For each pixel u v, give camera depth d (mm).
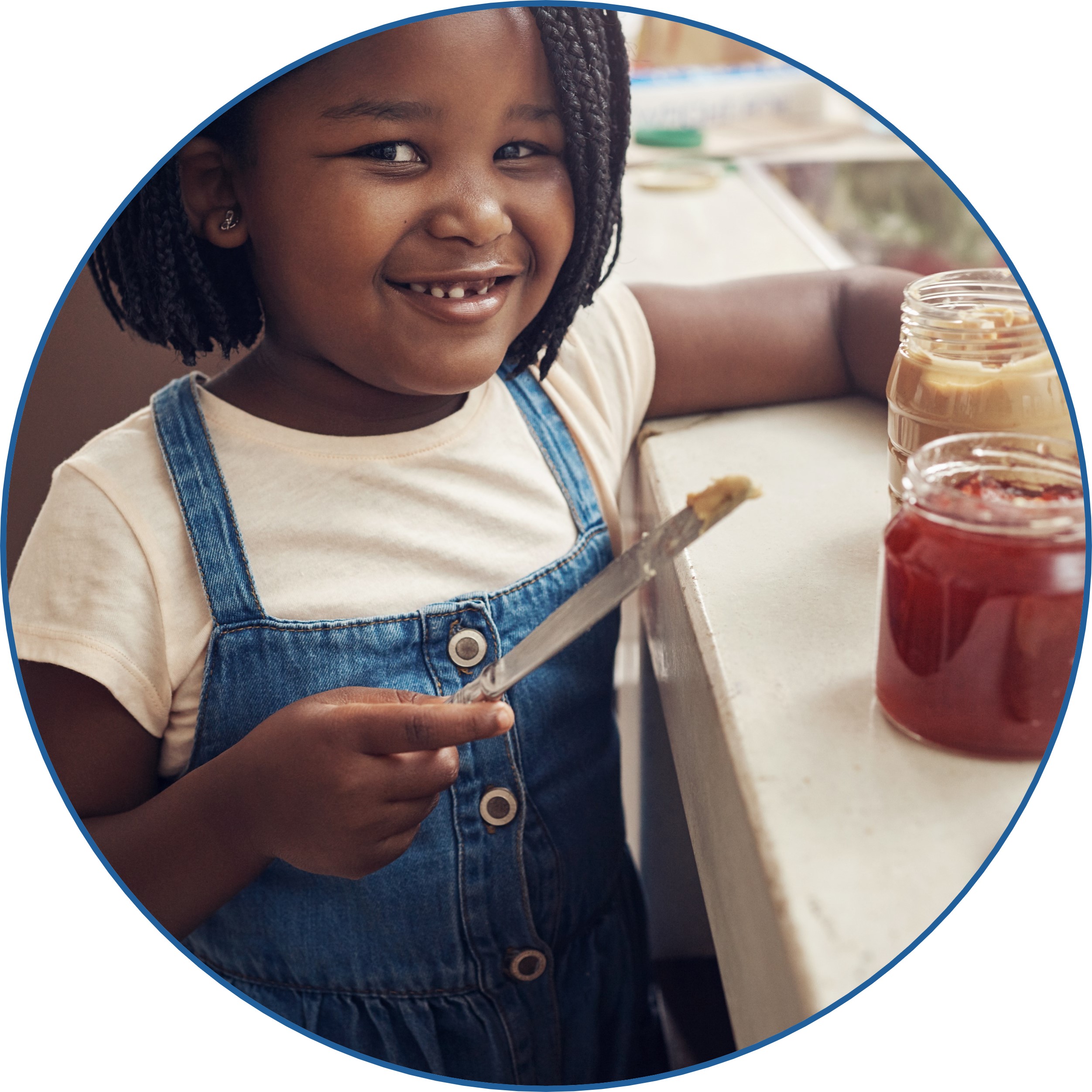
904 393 624
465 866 749
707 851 619
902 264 1538
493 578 758
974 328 594
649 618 891
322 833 626
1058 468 509
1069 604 456
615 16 704
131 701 668
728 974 584
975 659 466
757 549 676
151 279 678
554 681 788
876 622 592
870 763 489
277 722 632
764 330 892
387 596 723
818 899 427
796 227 1354
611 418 861
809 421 884
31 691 669
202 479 704
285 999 774
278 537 709
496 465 782
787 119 1910
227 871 662
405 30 596
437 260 631
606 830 846
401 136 611
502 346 686
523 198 656
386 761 621
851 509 723
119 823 662
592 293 770
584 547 806
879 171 1617
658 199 1525
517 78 627
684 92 1844
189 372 995
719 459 818
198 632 689
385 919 744
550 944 799
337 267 629
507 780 759
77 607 665
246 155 629
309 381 720
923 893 427
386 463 743
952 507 464
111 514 684
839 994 396
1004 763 485
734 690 540
